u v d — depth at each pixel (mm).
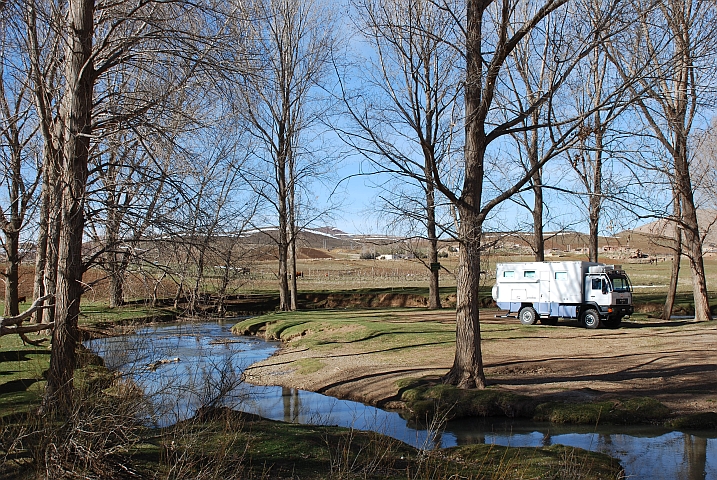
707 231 26984
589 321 25922
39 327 8906
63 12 10609
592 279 25984
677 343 19844
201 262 9789
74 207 9023
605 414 11867
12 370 12570
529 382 14508
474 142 12516
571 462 8781
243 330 28375
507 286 28719
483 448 9695
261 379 17203
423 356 18422
